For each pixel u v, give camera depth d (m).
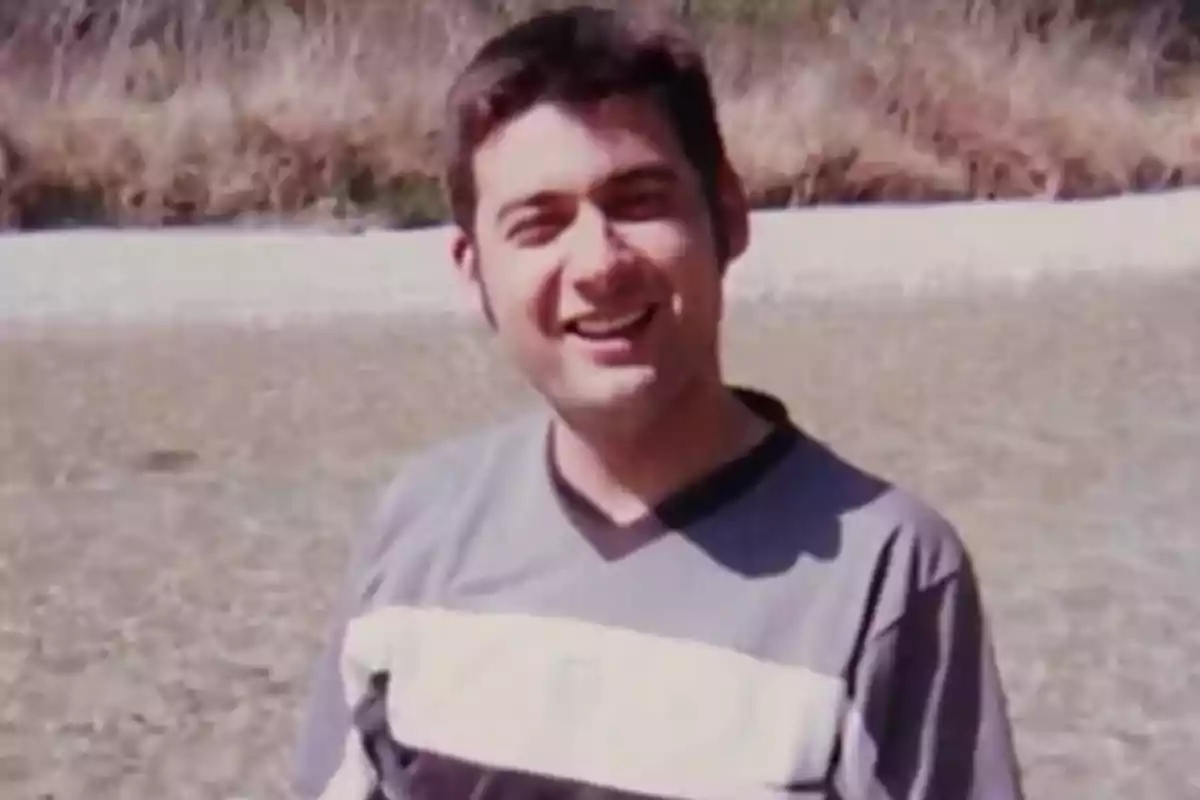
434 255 14.22
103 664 6.53
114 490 8.63
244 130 16.92
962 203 16.39
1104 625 6.64
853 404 9.70
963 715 2.03
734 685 2.00
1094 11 19.05
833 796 2.00
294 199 16.47
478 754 2.07
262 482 8.68
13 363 11.21
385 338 11.65
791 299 12.32
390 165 16.48
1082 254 13.91
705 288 2.03
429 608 2.14
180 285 13.45
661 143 2.00
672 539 2.06
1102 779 5.41
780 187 16.48
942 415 9.48
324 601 7.07
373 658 2.16
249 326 12.13
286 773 5.61
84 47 18.50
